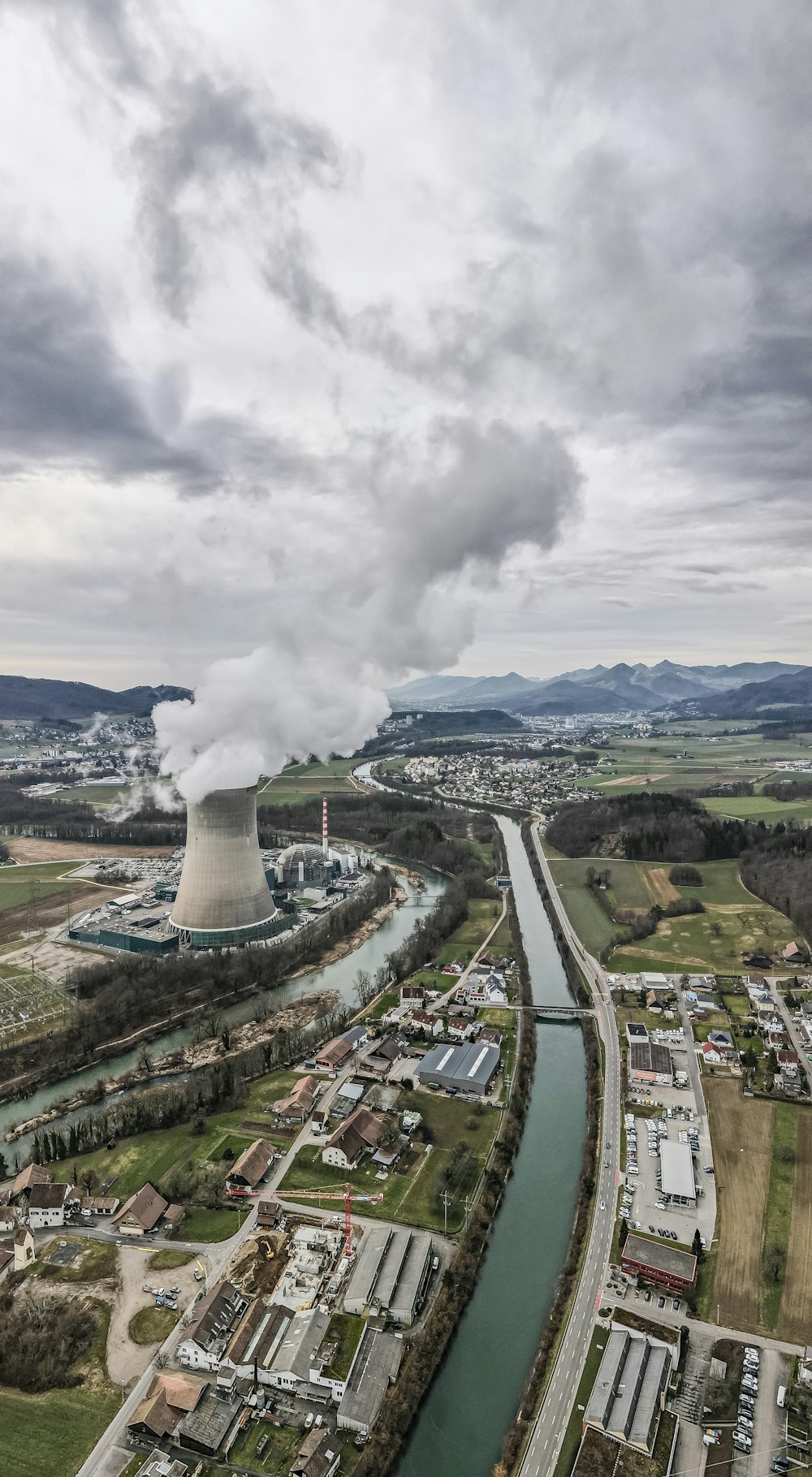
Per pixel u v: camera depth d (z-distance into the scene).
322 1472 93.94
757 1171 150.12
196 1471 95.00
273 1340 111.38
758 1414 100.81
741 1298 119.44
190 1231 135.00
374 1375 105.38
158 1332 114.38
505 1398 107.12
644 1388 102.94
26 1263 127.62
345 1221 136.50
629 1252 126.19
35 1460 95.88
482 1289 125.75
